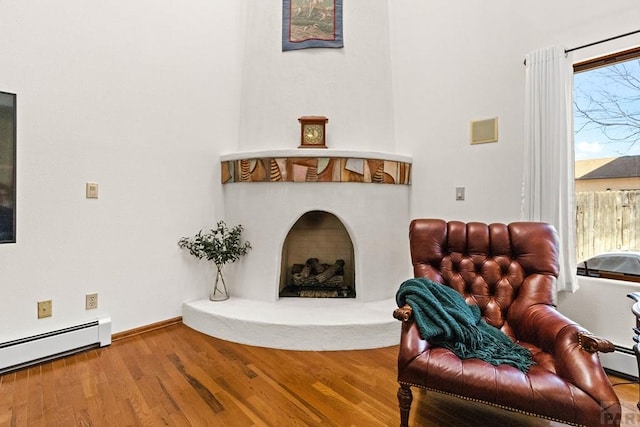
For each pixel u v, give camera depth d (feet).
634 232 7.16
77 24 7.90
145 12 9.00
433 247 7.14
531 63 7.97
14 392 6.23
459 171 9.61
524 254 6.64
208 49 10.28
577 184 7.93
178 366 7.29
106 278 8.50
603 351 4.49
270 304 9.64
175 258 9.77
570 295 7.66
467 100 9.43
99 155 8.30
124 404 5.90
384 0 10.85
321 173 9.32
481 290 6.73
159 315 9.49
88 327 8.02
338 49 10.12
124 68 8.66
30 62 7.27
